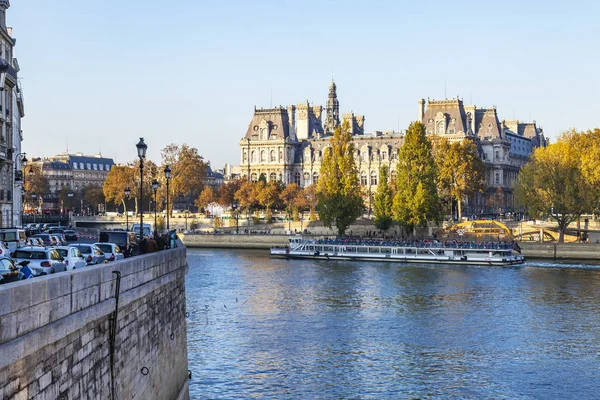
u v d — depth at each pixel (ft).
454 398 141.69
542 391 146.20
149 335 94.38
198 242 504.84
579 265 361.30
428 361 166.91
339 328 200.34
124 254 163.84
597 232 431.43
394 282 295.69
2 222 256.52
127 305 82.33
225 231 545.03
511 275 317.63
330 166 448.24
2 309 50.16
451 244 385.29
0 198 253.03
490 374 156.87
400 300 246.88
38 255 118.32
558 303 238.27
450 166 536.01
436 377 154.71
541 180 400.47
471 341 185.57
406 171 437.58
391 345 181.27
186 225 582.76
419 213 428.97
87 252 144.66
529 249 400.06
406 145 437.58
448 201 561.84
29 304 54.34
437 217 435.94
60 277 60.29
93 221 608.60
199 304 237.45
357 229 505.66
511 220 524.93
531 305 234.99
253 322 207.82
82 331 66.59
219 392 142.51
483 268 353.31
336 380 151.64
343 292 265.75
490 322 208.33
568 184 390.01
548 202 402.11
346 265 371.76
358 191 449.48
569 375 156.66
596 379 153.69
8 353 50.01
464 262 372.38
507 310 226.79
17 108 336.70
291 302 242.78
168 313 108.99
